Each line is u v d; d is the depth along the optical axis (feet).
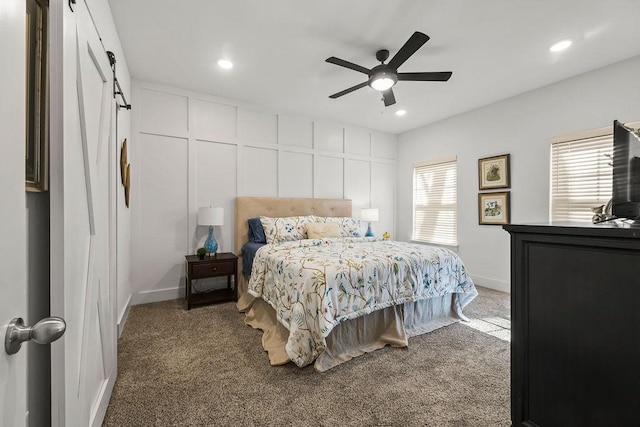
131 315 9.51
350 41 8.18
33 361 2.95
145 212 10.73
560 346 3.41
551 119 10.92
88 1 4.58
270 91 11.64
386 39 8.07
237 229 12.28
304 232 12.17
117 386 5.67
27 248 2.85
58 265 2.93
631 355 2.87
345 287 6.86
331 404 5.24
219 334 8.14
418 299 8.09
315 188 14.87
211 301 10.57
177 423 4.73
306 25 7.49
